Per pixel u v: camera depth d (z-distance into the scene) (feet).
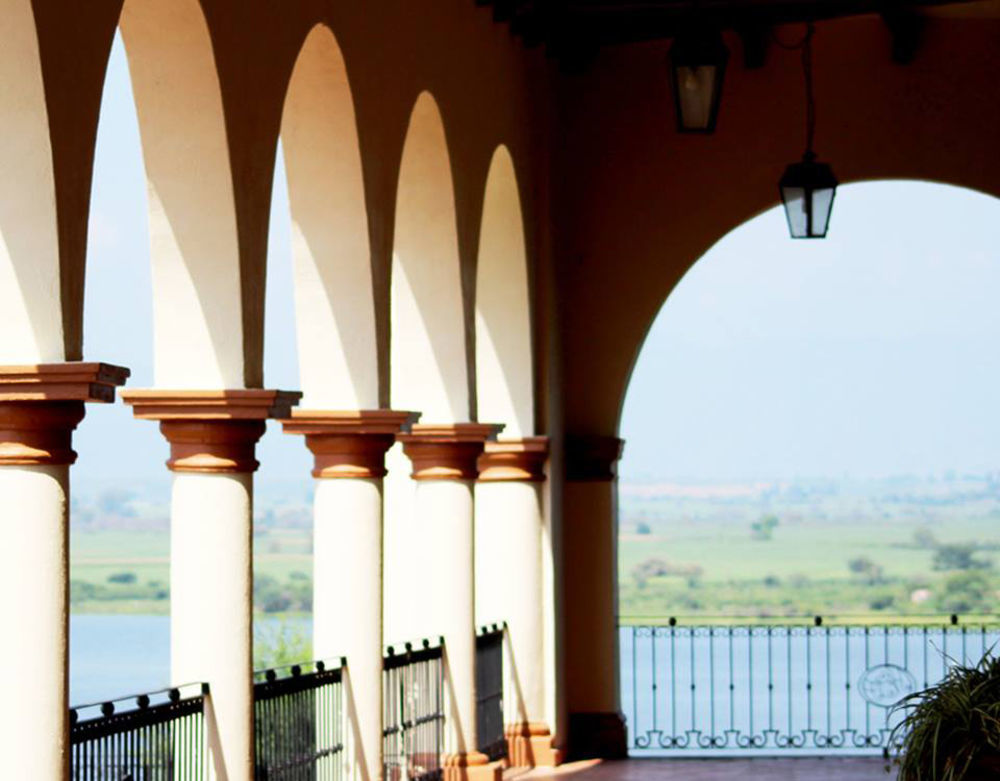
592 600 74.54
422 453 57.41
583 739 73.56
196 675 37.04
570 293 75.72
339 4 43.65
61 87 29.63
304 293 46.57
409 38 50.06
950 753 38.01
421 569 57.82
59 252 29.48
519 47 66.18
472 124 57.57
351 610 47.44
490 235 66.33
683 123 51.75
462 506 57.57
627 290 75.41
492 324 67.51
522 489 68.28
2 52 28.96
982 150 74.33
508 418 67.77
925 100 74.64
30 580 29.12
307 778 44.09
